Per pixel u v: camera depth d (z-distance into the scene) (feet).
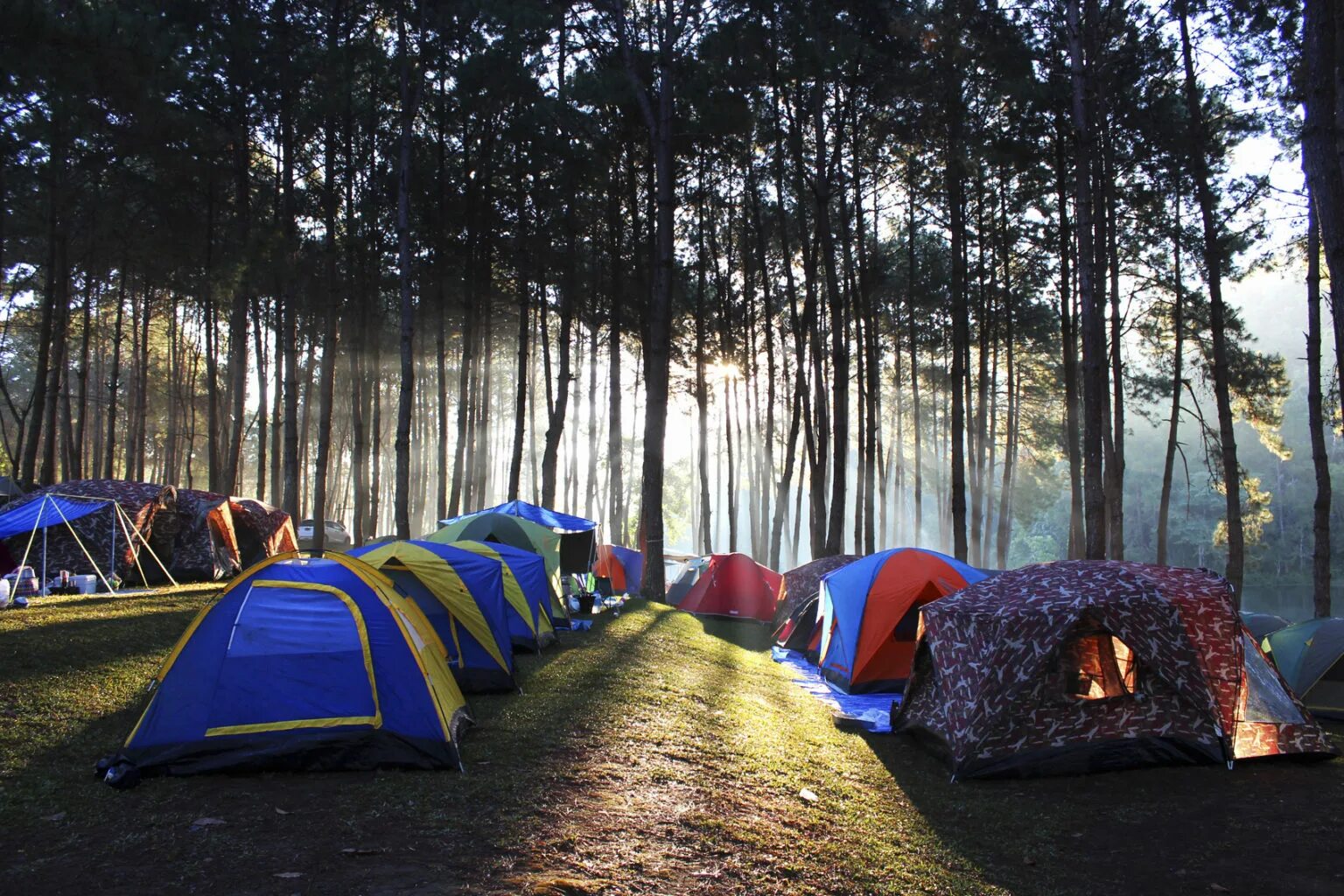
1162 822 22.88
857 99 73.87
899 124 71.20
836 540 67.05
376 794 20.25
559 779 21.85
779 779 24.48
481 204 78.28
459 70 68.54
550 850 17.33
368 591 24.29
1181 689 27.63
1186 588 29.78
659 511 66.49
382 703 22.72
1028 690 27.58
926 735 30.55
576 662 38.19
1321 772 27.27
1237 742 27.96
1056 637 27.71
